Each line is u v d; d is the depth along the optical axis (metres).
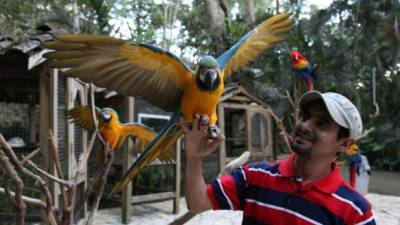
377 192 9.41
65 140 4.99
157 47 1.57
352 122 1.56
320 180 1.63
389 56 12.82
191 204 1.74
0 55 5.21
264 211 1.69
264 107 9.33
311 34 11.64
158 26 13.52
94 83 1.56
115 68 1.57
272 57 10.91
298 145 1.60
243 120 9.45
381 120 14.48
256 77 11.01
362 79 14.97
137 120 8.34
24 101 6.36
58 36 1.41
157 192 7.62
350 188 1.66
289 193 1.65
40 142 4.88
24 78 5.58
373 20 11.69
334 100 1.58
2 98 6.38
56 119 4.82
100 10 7.53
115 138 3.85
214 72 1.67
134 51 1.54
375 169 14.38
